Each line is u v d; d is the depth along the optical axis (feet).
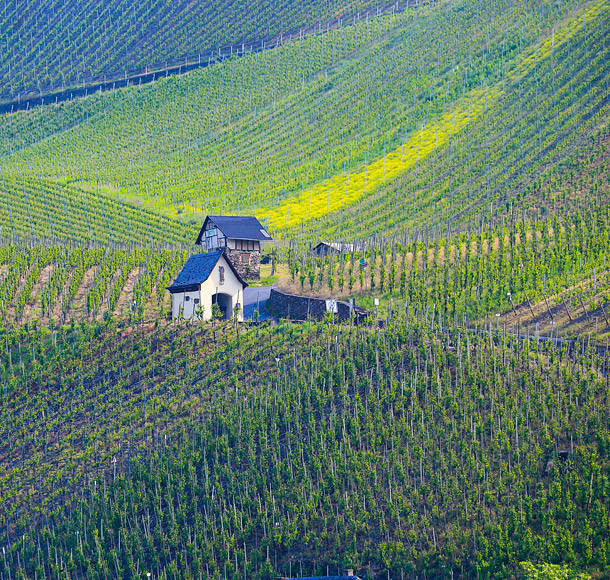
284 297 409.28
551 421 273.33
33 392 336.90
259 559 245.24
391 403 293.43
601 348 322.55
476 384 297.12
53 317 393.70
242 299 394.11
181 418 305.94
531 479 253.85
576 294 377.50
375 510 251.60
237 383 319.06
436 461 265.54
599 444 258.57
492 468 261.24
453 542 237.86
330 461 269.64
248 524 256.52
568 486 248.52
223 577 244.22
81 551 256.52
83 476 288.51
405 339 326.44
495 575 224.33
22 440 311.47
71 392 334.24
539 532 237.86
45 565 260.21
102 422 313.73
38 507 276.82
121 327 374.84
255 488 268.21
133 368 339.98
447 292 390.01
